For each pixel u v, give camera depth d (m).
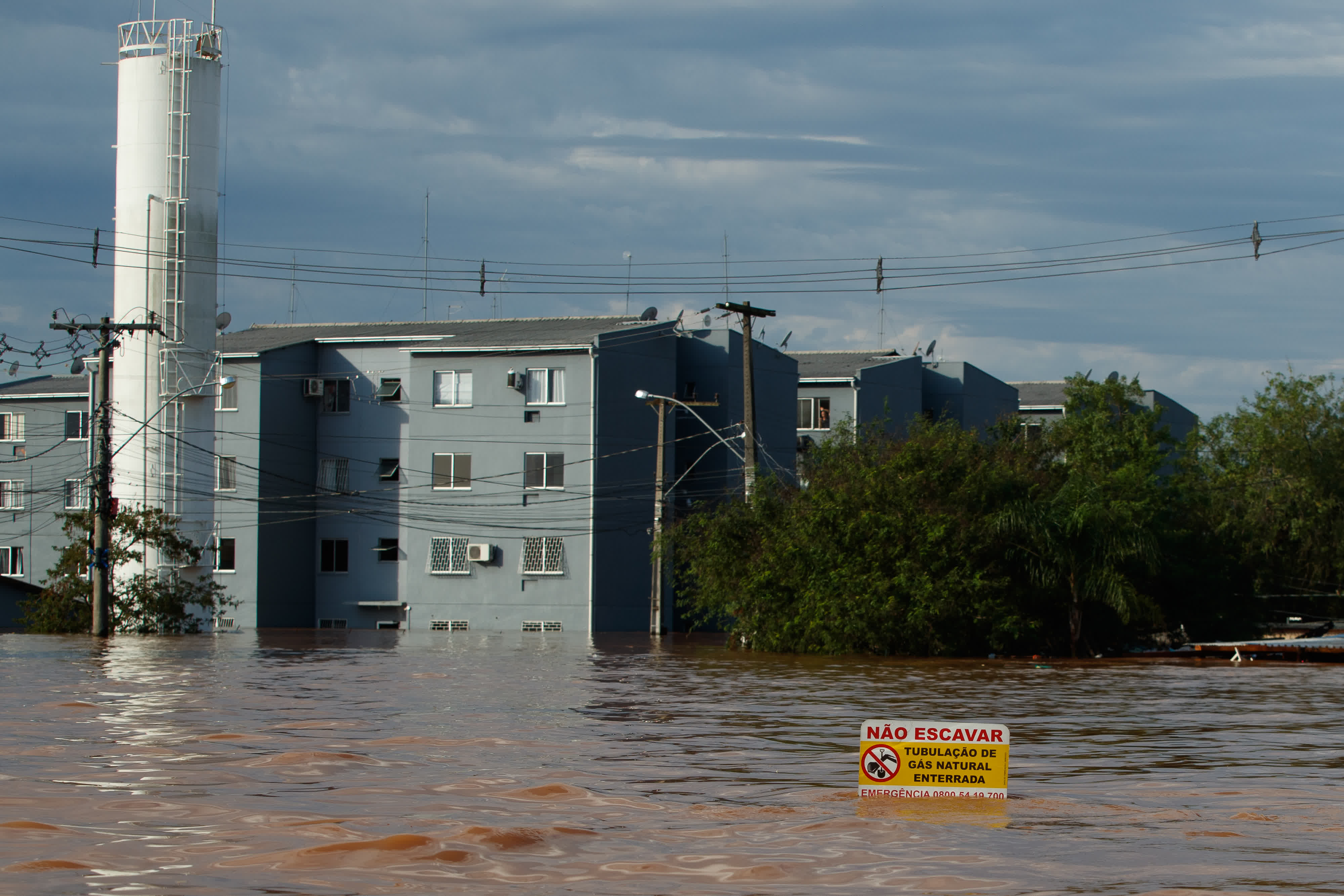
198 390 47.75
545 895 4.93
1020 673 25.27
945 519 34.00
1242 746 11.54
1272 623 45.69
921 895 5.02
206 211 48.28
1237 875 5.48
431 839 5.96
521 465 55.34
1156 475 42.78
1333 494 51.62
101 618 39.50
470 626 55.75
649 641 42.66
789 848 6.00
